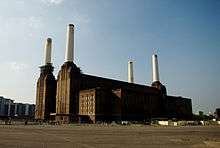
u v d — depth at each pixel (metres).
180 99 167.25
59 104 123.44
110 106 120.94
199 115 182.62
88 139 27.91
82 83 124.00
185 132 43.50
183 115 166.00
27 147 20.45
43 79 138.25
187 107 171.62
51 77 138.12
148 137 31.38
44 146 21.20
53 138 28.61
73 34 126.44
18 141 24.86
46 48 141.38
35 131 41.03
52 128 52.53
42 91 137.12
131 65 160.00
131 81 157.12
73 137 30.30
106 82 136.38
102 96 115.75
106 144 23.17
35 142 24.17
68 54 124.44
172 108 159.12
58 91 126.25
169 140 27.72
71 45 125.25
